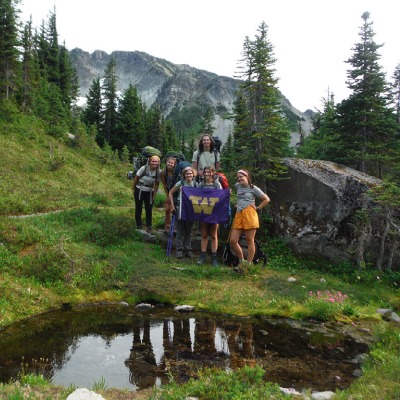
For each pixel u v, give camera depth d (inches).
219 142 417.7
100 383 166.7
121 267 348.2
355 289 362.6
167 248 401.1
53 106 1825.8
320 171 489.4
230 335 238.8
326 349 220.2
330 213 455.5
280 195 511.2
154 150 450.0
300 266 433.4
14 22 1592.0
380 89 764.6
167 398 145.8
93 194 905.5
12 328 237.0
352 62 799.7
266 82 618.5
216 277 350.3
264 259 401.1
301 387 169.3
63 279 315.3
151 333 236.7
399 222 441.1
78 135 1711.4
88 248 386.0
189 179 380.8
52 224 450.9
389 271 418.9
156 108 2709.2
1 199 648.4
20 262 322.0
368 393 148.8
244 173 358.6
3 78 1573.6
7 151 1173.1
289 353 212.1
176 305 295.9
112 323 253.0
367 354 208.2
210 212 372.5
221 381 155.3
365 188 456.8
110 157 1763.0
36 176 1065.5
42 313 267.7
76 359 194.2
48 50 2576.3
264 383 164.4
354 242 444.8
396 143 764.0
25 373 175.0
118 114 2600.9
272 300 301.0
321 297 310.8
